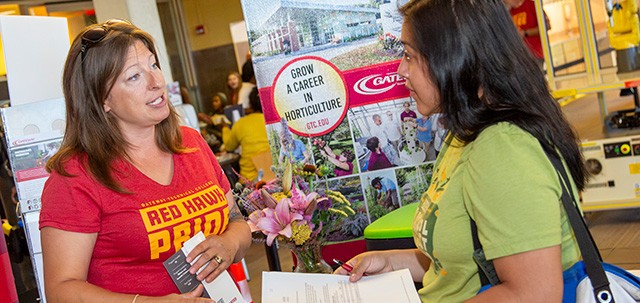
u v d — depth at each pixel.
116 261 2.07
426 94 1.61
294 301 1.90
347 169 3.25
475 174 1.48
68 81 2.08
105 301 1.92
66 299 1.92
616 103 8.29
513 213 1.41
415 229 1.76
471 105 1.52
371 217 3.25
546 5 5.30
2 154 5.23
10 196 5.29
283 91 3.24
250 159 7.53
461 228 1.59
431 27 1.54
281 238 2.50
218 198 2.26
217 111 9.51
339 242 3.26
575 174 1.59
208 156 2.43
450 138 1.72
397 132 3.19
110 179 2.02
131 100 2.05
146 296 1.95
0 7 7.04
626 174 4.78
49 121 2.95
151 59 2.11
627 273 1.53
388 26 3.12
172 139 2.25
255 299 4.94
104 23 2.16
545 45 4.99
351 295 1.87
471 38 1.51
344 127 3.22
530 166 1.43
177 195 2.16
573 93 4.65
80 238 1.99
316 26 3.17
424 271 2.02
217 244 2.10
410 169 3.21
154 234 2.06
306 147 3.26
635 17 4.95
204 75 10.81
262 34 3.21
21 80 2.98
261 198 2.61
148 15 7.07
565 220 1.54
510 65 1.51
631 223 4.91
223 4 10.60
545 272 1.39
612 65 5.53
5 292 3.20
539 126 1.48
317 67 3.20
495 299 1.44
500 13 1.54
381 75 3.15
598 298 1.49
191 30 10.66
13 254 4.76
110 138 2.08
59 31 3.10
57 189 2.01
